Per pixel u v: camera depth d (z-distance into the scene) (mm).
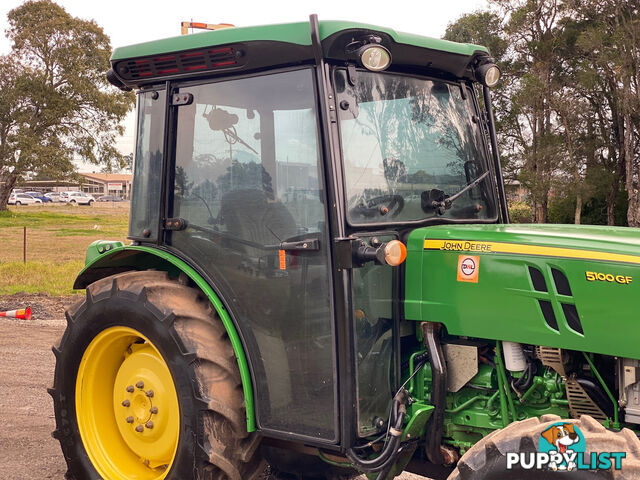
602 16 30828
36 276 14125
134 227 3719
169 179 3531
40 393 5719
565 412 2980
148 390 3500
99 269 4023
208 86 3381
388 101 3268
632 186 29344
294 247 3066
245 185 3256
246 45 3125
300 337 3080
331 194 2936
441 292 3100
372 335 3037
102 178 113125
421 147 3377
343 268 2881
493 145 3754
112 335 3594
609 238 2867
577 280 2799
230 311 3305
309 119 3041
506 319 2941
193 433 3180
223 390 3213
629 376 2760
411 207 3281
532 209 31109
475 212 3590
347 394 2920
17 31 53750
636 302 2678
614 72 28875
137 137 3688
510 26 32031
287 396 3135
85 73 53844
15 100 52250
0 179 53438
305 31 2949
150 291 3391
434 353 3092
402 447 3059
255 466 3406
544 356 2896
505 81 31297
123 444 3762
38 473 4086
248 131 3240
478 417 3113
